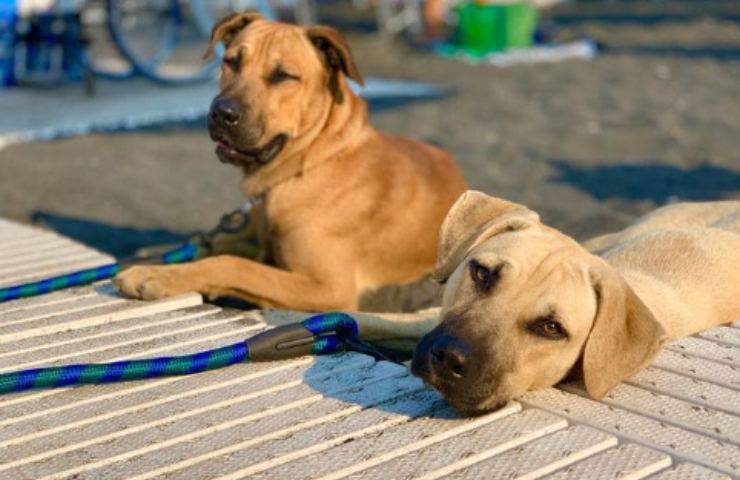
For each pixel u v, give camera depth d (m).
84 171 3.88
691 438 2.01
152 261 2.67
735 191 3.55
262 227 2.58
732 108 5.33
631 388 2.10
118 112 5.13
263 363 2.16
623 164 4.04
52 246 2.61
